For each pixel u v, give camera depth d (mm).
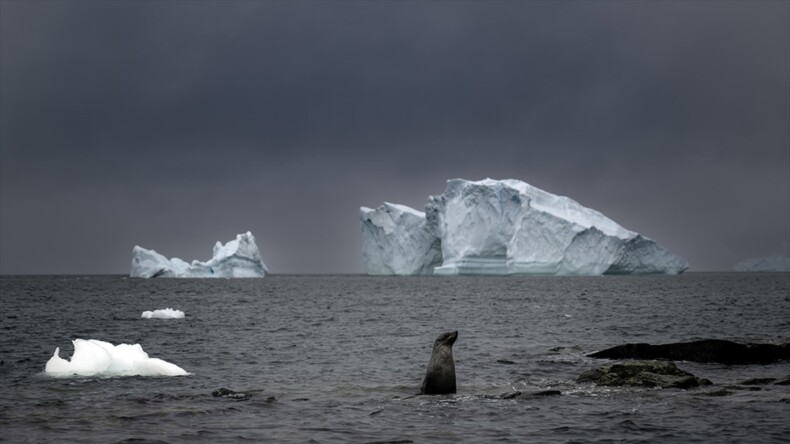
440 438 12109
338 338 30391
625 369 17859
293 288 96562
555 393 15953
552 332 33031
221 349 25984
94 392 16391
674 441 11883
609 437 12156
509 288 90125
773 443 11711
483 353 24375
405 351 25516
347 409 14539
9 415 13797
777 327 34875
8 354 23594
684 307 51750
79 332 32469
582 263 105750
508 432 12523
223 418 13633
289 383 18266
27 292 81812
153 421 13320
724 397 15539
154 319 41062
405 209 124000
